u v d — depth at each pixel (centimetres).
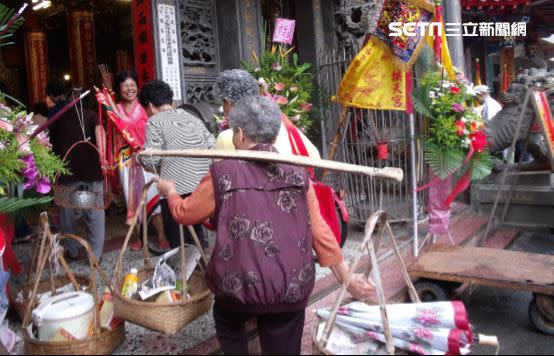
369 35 402
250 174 209
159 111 344
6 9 295
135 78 422
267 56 474
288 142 287
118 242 496
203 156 218
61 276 313
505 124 561
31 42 1177
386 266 392
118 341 249
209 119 453
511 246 516
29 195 329
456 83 411
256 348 284
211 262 210
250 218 203
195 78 537
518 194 555
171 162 333
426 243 452
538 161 562
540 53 1611
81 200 362
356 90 408
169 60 505
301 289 205
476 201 586
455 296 384
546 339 317
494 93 1451
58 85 416
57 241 262
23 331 240
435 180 412
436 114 403
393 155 471
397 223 495
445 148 396
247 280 199
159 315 229
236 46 553
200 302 244
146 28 501
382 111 455
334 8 631
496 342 238
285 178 211
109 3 1170
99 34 1332
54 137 415
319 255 231
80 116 414
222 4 557
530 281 313
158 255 440
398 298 353
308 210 219
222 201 208
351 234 486
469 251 378
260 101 222
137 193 390
